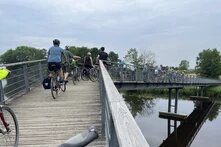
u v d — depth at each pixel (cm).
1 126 462
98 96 1077
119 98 235
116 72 2172
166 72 3322
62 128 661
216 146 2483
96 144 538
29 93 1177
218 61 10025
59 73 1072
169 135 2800
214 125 3544
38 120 737
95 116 761
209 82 6688
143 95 7138
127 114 178
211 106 5381
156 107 5203
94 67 1731
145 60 8538
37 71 1452
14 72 1057
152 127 3294
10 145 496
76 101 973
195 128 3203
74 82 1522
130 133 143
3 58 2352
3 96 906
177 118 3559
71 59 1523
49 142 569
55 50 1020
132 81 2391
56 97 1059
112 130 229
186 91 7131
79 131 635
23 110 853
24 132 637
